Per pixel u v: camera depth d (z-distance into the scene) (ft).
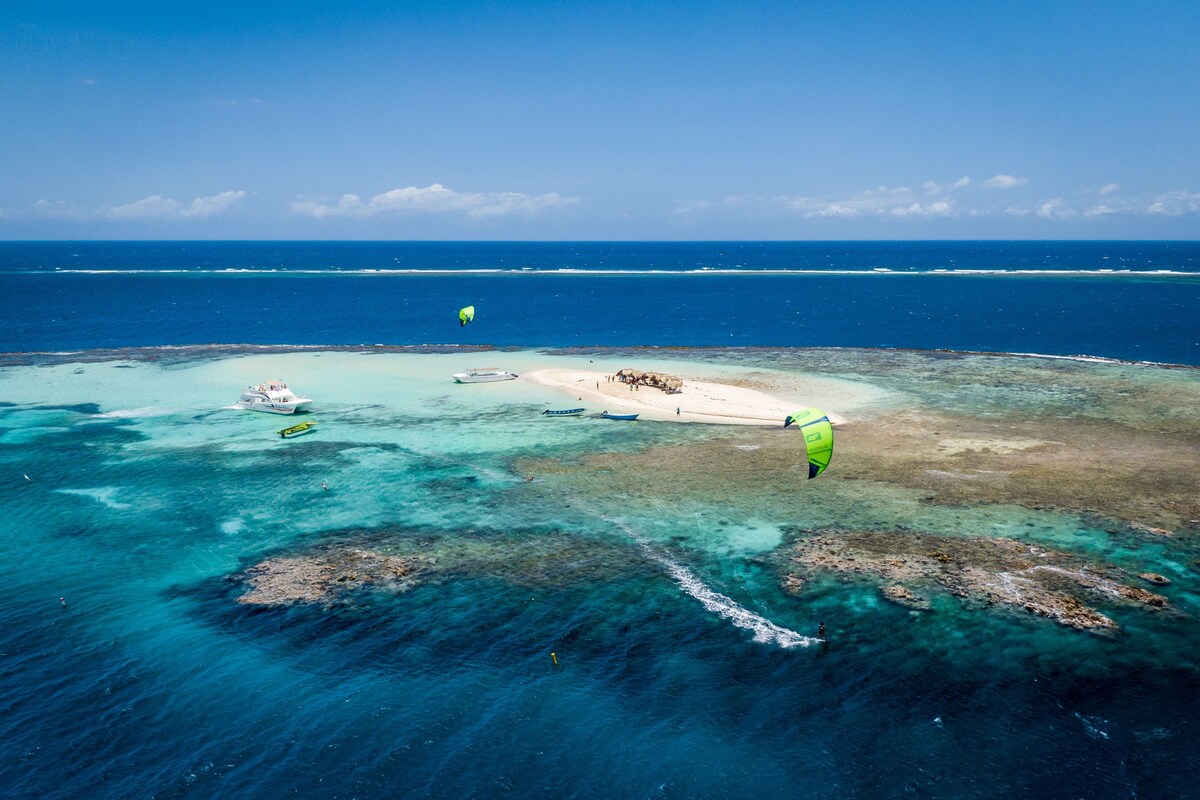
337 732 88.48
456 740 87.15
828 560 127.24
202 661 102.27
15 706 93.04
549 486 164.66
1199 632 104.99
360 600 117.39
